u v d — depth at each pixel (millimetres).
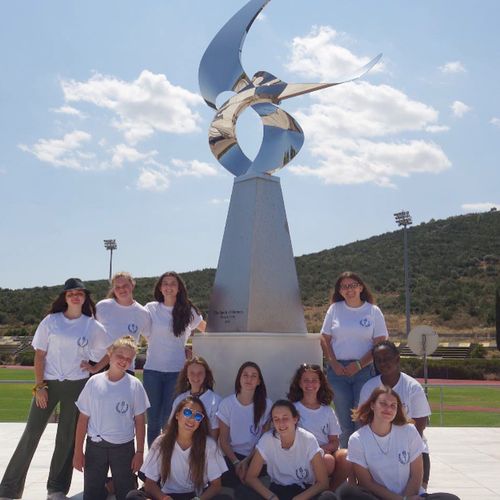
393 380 5027
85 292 5414
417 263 66500
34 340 5336
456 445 8344
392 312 55531
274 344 6102
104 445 4840
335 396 5816
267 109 6926
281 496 4566
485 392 20516
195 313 6457
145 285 59031
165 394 6180
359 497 4273
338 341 5898
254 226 6598
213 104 7402
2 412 13156
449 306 54656
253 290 6422
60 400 5262
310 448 4562
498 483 5953
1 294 64438
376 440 4434
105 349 5512
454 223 77250
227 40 7223
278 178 6941
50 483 5219
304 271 67875
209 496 4457
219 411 5234
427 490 5629
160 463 4480
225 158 7207
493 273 61906
